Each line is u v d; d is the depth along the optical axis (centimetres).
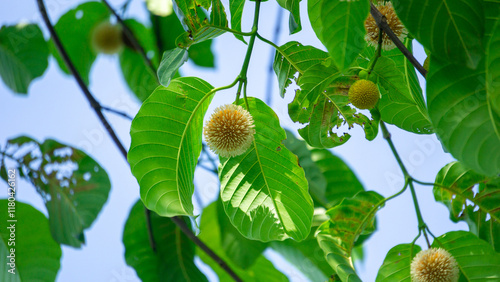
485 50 125
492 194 141
